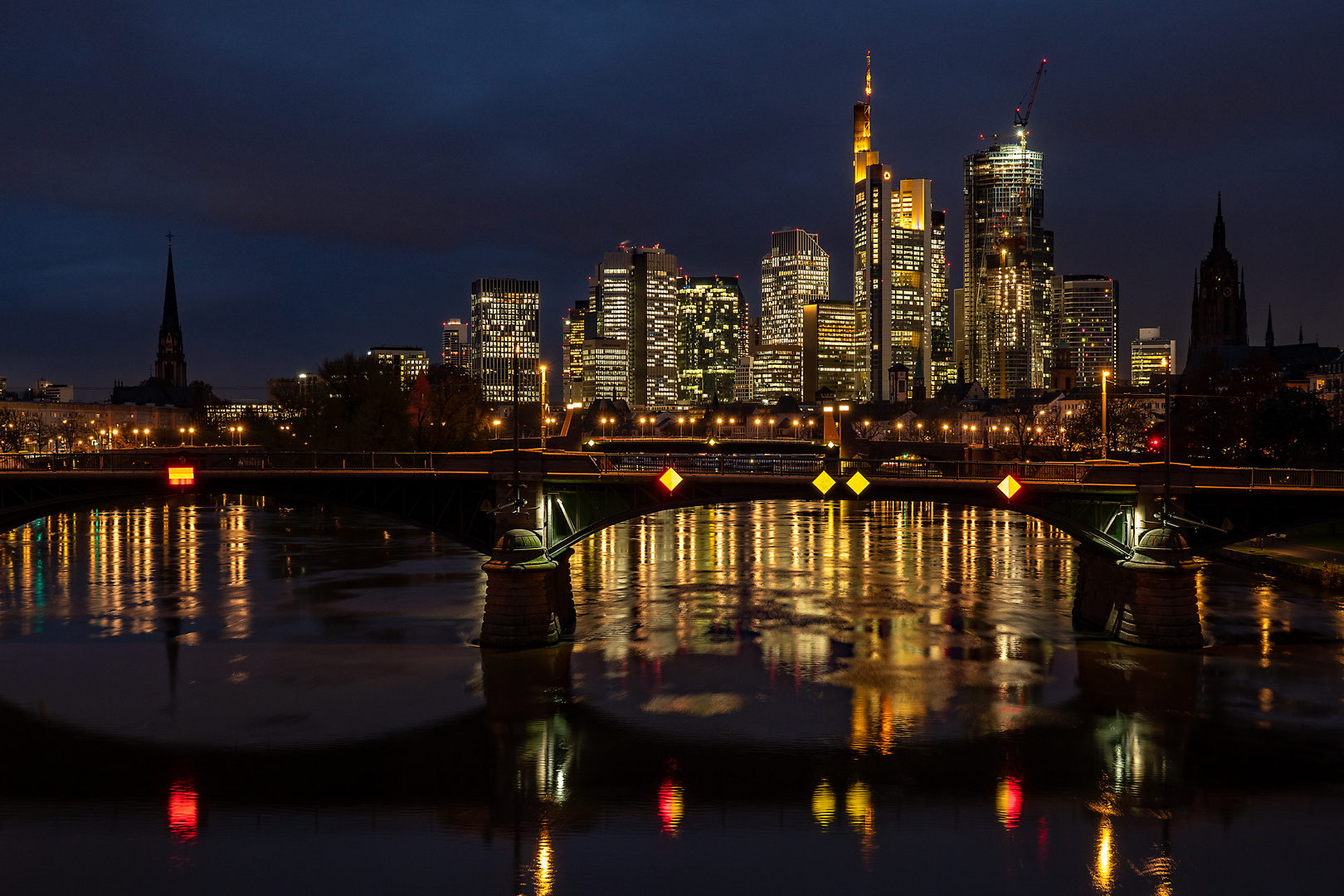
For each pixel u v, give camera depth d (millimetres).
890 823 36312
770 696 49938
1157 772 40812
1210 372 167750
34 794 38812
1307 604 71938
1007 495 59281
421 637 61812
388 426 137125
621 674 53500
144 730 45312
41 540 114438
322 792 38875
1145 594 59375
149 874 32812
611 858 33875
